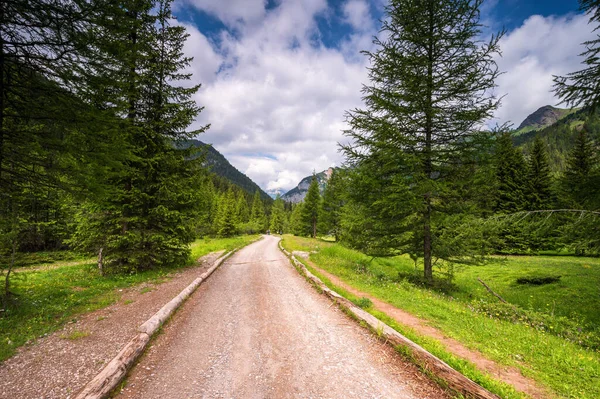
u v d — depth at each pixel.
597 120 7.71
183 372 4.38
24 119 6.07
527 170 27.25
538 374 4.30
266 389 3.90
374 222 12.41
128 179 12.17
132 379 4.14
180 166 13.57
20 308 6.81
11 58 5.61
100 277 11.20
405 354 4.89
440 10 11.07
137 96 12.05
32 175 6.37
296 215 72.44
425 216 11.43
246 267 15.98
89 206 11.29
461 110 10.78
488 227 9.00
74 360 4.52
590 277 13.84
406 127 11.45
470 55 10.45
